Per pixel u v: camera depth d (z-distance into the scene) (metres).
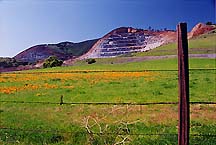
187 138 7.59
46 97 32.91
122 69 70.19
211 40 136.75
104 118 19.97
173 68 66.62
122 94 33.03
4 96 33.97
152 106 24.59
